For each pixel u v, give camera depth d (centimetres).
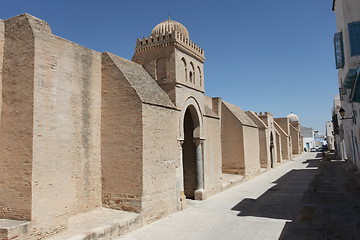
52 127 1060
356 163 2106
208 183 1927
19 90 1017
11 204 980
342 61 1491
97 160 1316
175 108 1548
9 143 1010
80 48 1246
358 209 1067
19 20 1047
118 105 1321
